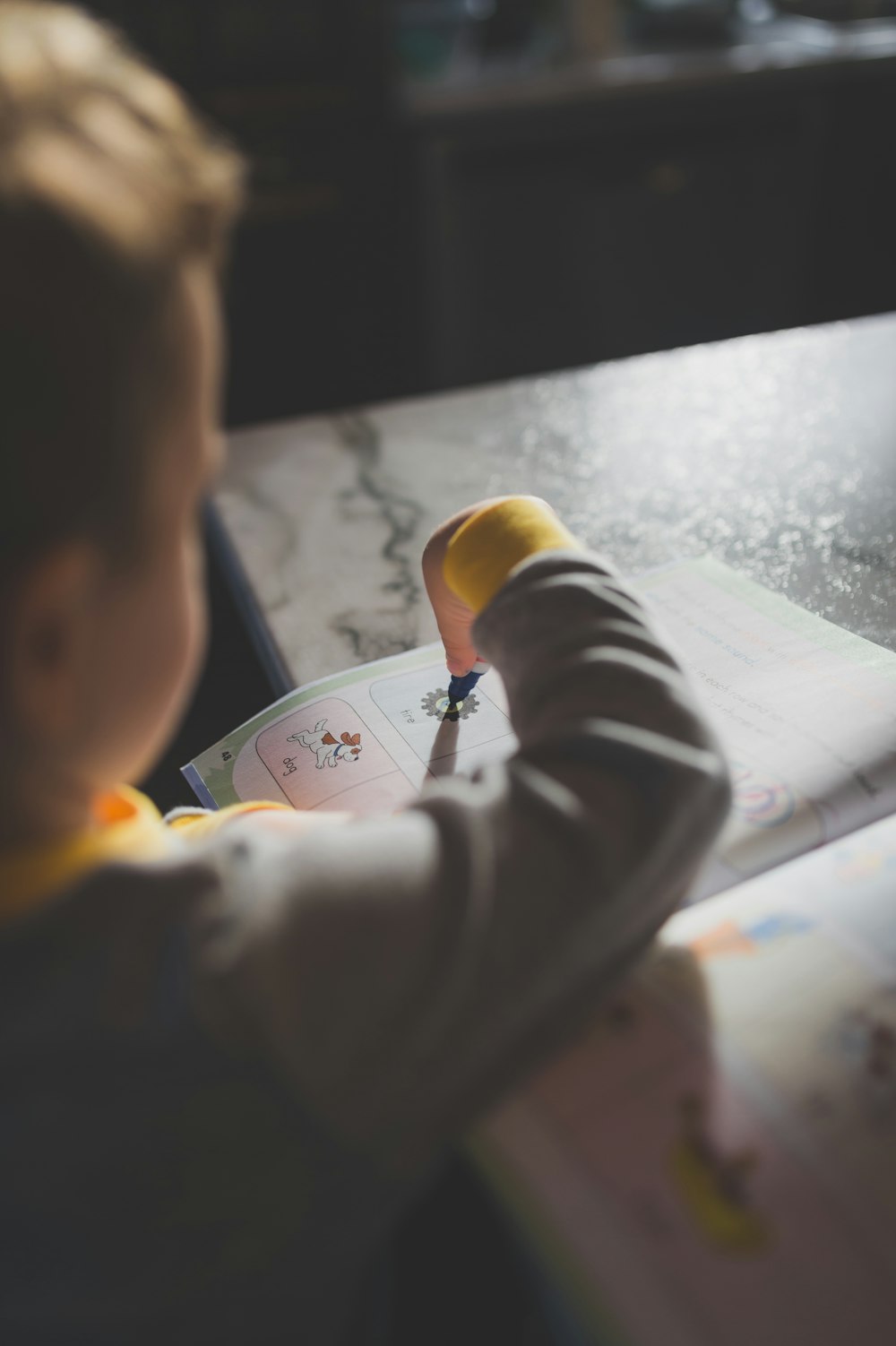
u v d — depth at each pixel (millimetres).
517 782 390
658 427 963
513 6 2645
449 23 2592
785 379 1034
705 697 589
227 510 869
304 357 2582
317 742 602
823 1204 345
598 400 1021
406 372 2670
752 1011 406
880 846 471
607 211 2594
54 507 286
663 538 788
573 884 366
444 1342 513
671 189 2602
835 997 408
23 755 322
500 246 2588
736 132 2572
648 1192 351
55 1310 333
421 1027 337
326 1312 362
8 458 276
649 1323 321
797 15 2820
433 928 345
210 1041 317
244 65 2242
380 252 2521
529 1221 348
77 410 283
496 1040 354
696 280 2740
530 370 2754
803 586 715
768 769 526
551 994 365
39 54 315
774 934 435
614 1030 402
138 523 313
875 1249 333
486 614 477
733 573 723
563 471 898
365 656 689
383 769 575
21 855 338
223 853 352
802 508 818
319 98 2307
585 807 382
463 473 907
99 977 318
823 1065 385
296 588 764
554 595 459
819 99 2586
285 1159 329
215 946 324
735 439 931
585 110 2463
